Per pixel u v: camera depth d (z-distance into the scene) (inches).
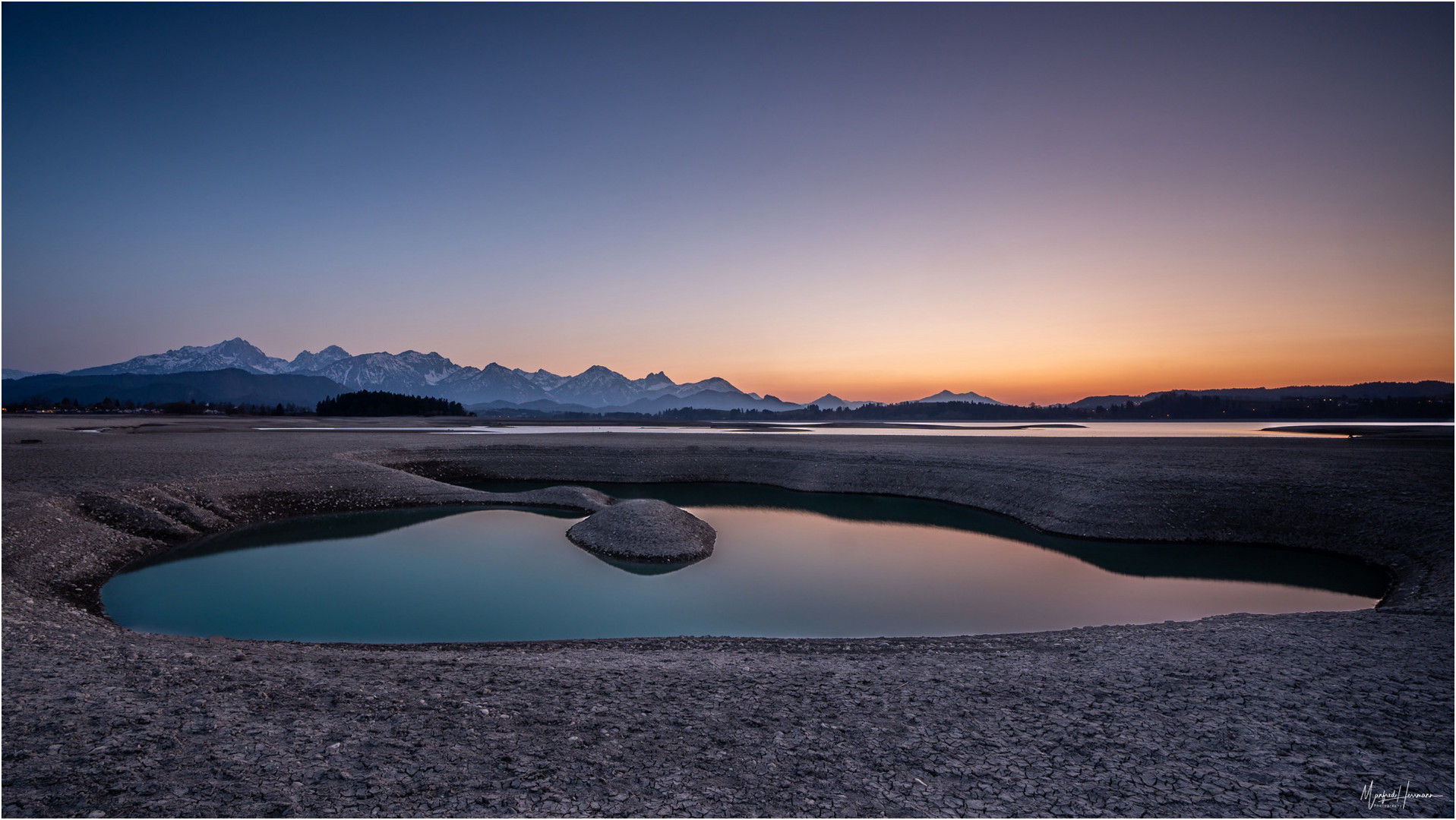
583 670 526.3
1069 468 1972.2
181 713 394.6
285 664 515.5
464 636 834.8
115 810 287.1
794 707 445.4
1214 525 1397.6
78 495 1362.0
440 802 310.5
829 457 2518.5
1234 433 5191.9
